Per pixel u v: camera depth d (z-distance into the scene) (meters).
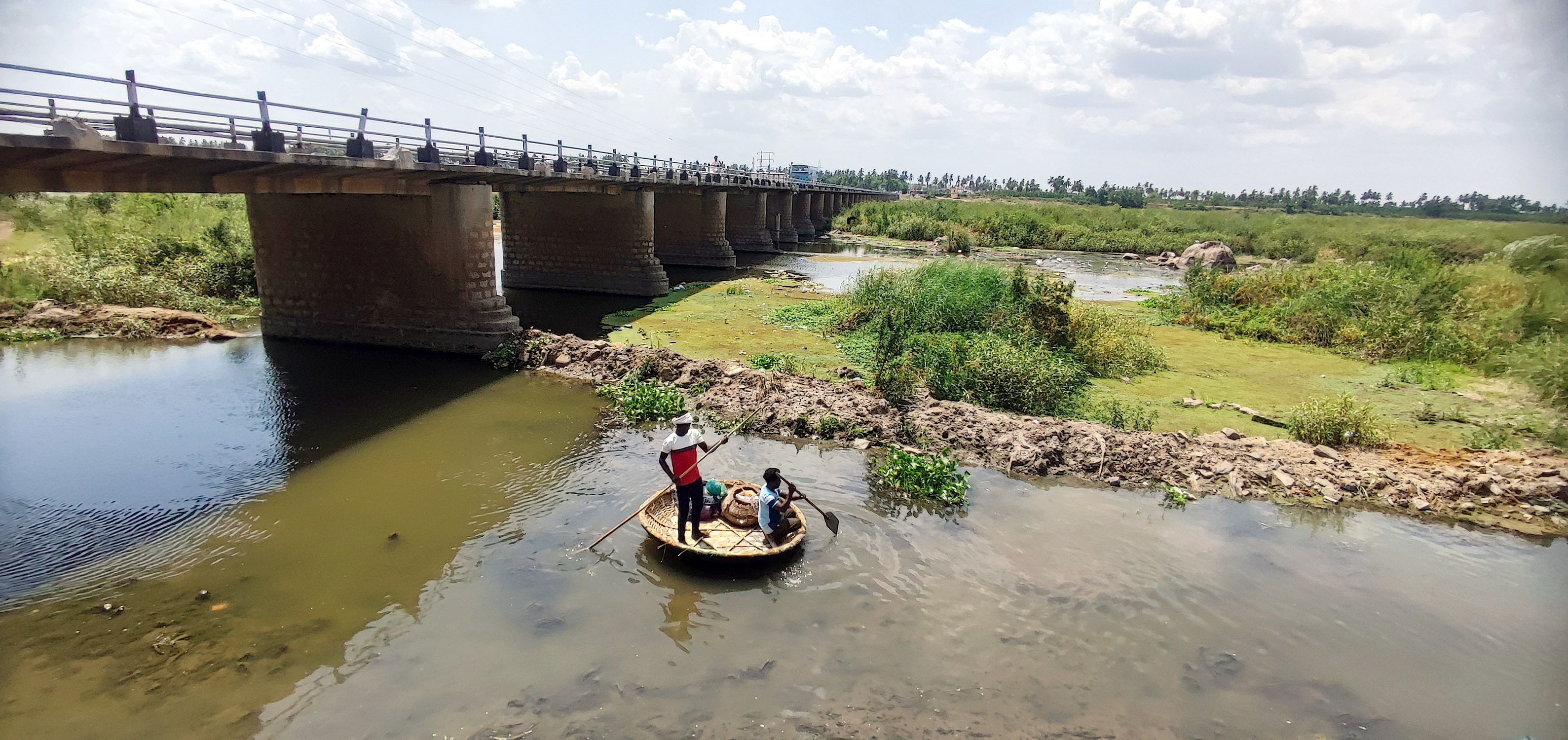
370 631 6.94
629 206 27.16
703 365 15.04
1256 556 8.73
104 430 12.10
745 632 7.04
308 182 14.74
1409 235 46.44
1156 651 6.93
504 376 15.77
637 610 7.34
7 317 18.34
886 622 7.25
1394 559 8.74
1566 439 12.33
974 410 12.84
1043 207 83.25
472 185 17.38
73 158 10.62
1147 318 24.31
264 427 12.37
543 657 6.62
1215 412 14.01
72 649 6.62
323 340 18.52
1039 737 5.82
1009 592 7.82
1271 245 52.94
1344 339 19.81
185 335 18.59
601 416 13.15
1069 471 10.93
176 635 6.83
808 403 13.01
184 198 26.20
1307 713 6.18
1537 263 19.05
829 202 81.88
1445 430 13.12
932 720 5.97
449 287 17.41
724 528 8.61
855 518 9.32
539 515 9.27
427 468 10.73
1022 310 19.25
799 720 5.94
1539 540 9.27
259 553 8.30
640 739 5.70
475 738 5.68
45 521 8.98
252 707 5.95
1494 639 7.25
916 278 22.12
